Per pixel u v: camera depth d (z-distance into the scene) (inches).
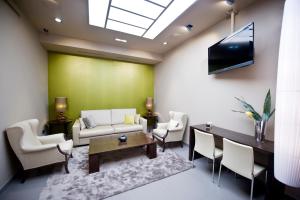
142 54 178.5
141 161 107.2
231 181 85.0
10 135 75.4
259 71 84.8
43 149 81.9
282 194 68.1
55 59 155.5
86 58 170.2
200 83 130.6
